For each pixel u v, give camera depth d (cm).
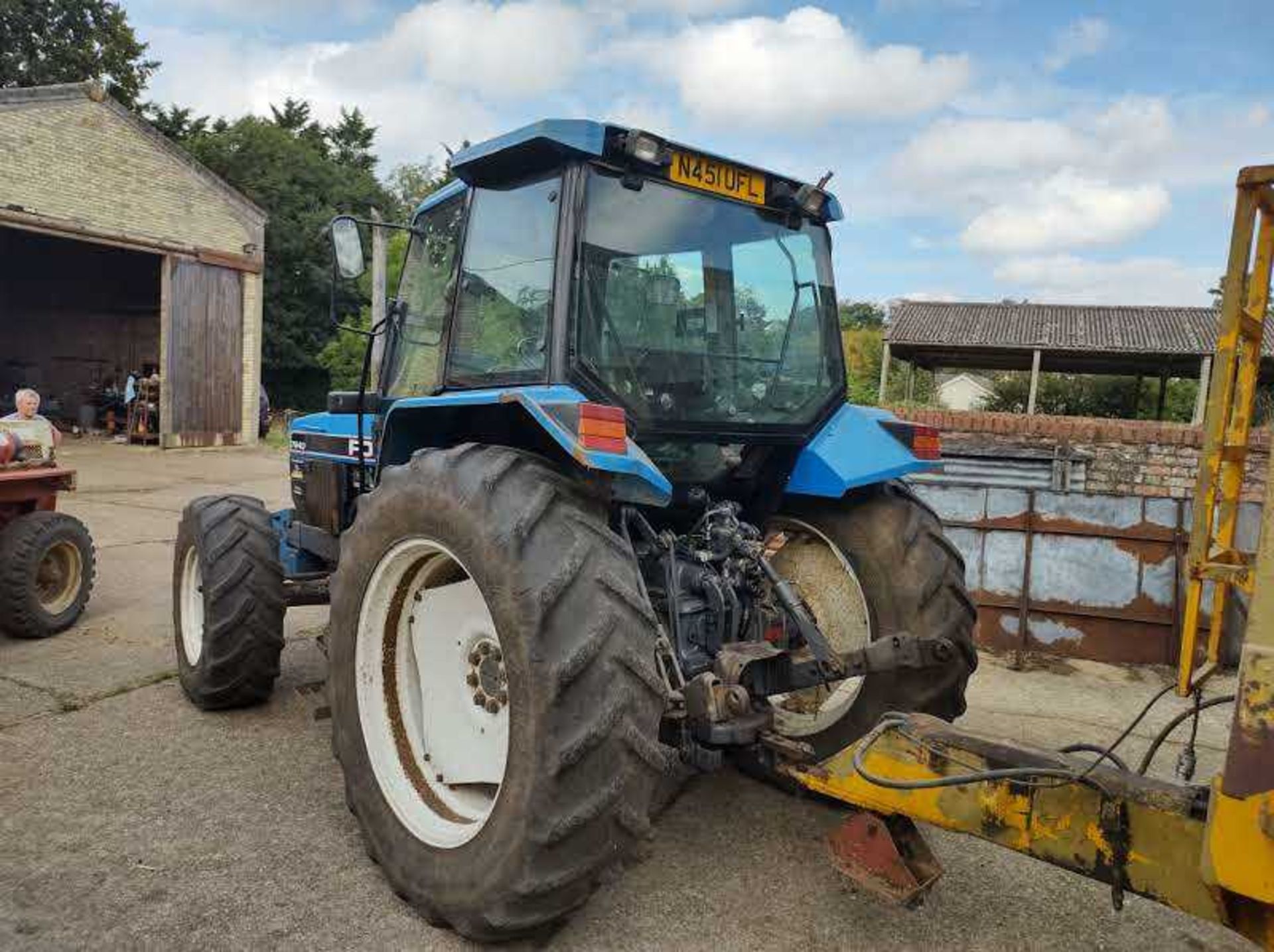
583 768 241
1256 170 193
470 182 337
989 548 584
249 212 1880
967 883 306
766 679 289
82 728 411
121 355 2416
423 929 269
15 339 2431
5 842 309
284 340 3172
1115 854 208
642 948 262
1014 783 224
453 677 293
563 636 244
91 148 1603
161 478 1341
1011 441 738
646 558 326
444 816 284
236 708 437
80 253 2336
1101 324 2577
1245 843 173
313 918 272
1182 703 493
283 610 429
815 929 275
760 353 353
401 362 391
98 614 610
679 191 327
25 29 3092
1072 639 573
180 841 313
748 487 366
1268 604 171
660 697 252
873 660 312
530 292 309
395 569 296
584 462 250
